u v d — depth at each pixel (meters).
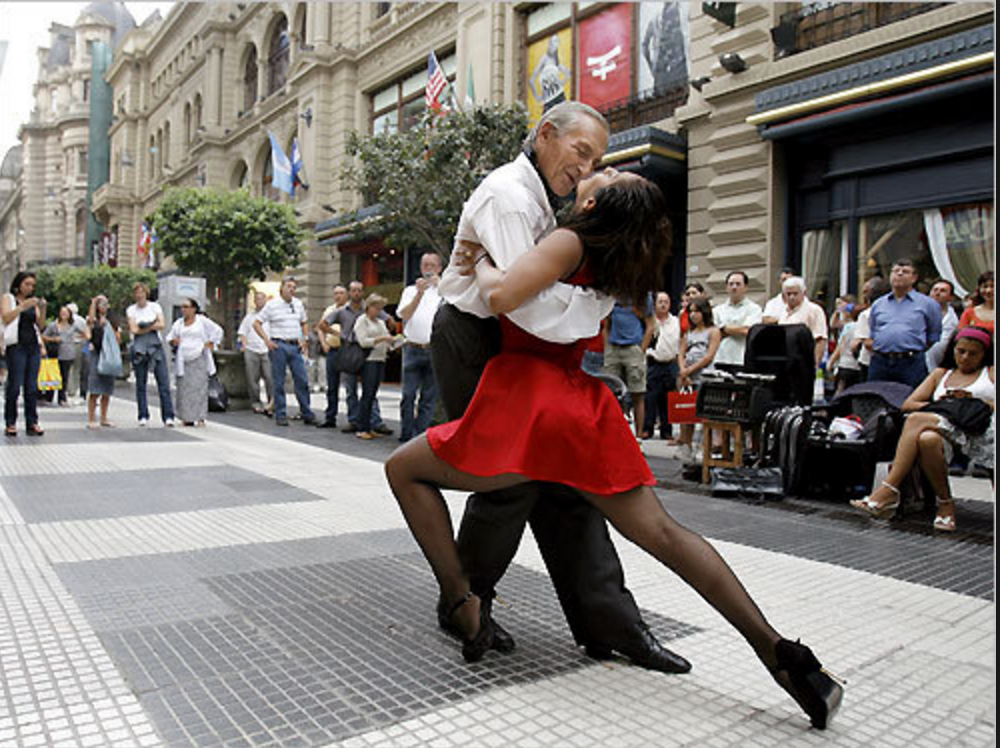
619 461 2.01
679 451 6.78
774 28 10.60
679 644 2.46
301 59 23.12
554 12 15.27
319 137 22.50
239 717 1.91
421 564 3.30
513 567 3.31
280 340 9.54
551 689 2.11
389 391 16.75
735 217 11.16
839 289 10.28
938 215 9.22
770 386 5.34
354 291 8.56
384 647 2.38
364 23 21.58
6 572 3.11
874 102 9.12
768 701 2.07
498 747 1.79
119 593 2.86
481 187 2.07
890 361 6.16
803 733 1.90
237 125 29.20
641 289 2.04
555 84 15.21
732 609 1.97
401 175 10.62
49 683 2.08
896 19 9.60
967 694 2.14
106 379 8.77
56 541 3.63
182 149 34.97
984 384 4.33
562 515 2.29
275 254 19.70
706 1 11.30
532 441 1.99
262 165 27.30
